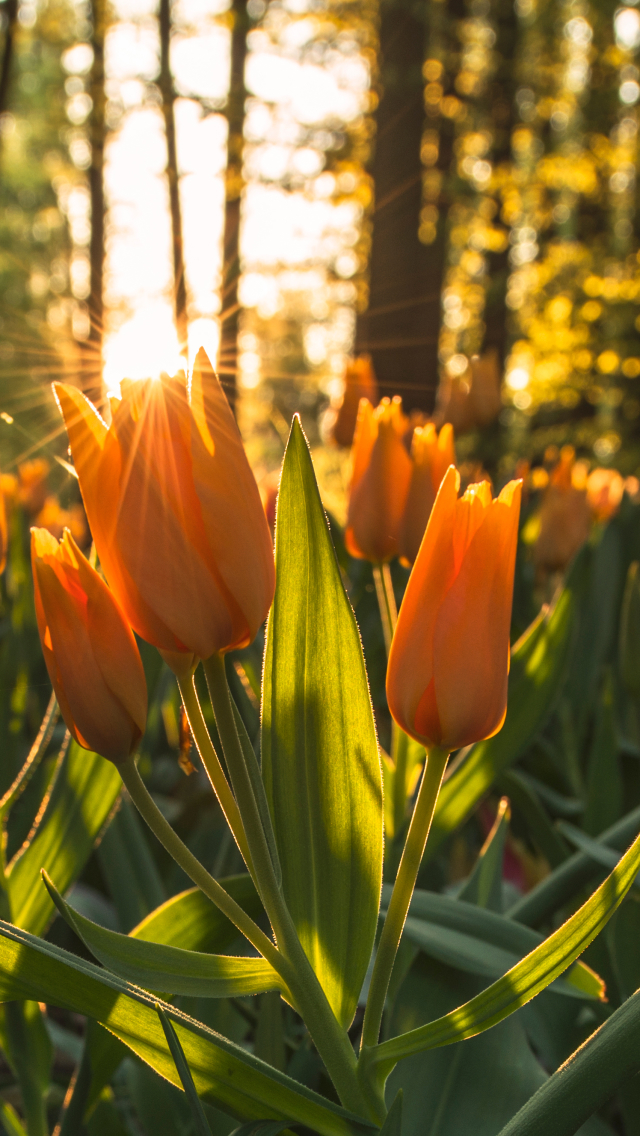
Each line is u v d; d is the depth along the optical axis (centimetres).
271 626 36
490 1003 34
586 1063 31
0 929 31
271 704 36
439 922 44
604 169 504
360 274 476
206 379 31
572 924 33
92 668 32
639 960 52
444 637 33
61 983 32
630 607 68
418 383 291
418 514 48
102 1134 46
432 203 407
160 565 31
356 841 36
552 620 52
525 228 550
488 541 32
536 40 484
